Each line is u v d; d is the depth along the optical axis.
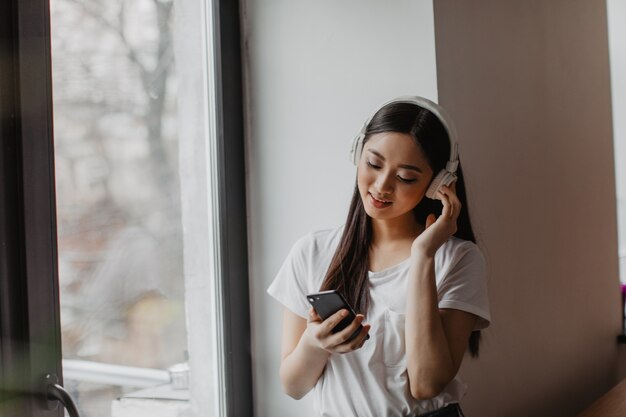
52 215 1.51
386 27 1.85
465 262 1.50
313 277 1.57
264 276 2.05
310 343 1.47
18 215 1.44
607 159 2.99
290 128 2.00
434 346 1.39
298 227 2.00
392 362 1.47
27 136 1.46
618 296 3.06
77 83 1.61
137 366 1.76
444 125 1.46
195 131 1.96
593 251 2.82
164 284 1.85
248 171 2.07
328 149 1.95
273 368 2.04
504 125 2.13
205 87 2.00
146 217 1.80
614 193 3.05
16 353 1.43
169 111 1.88
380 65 1.86
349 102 1.91
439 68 1.79
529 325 2.28
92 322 1.63
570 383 2.58
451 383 1.53
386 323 1.48
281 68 2.01
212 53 2.01
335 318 1.39
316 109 1.96
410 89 1.81
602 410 2.10
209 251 1.99
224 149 2.00
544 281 2.39
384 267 1.54
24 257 1.45
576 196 2.67
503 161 2.12
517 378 2.19
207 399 1.97
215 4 2.00
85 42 1.64
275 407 2.04
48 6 1.51
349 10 1.90
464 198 1.55
